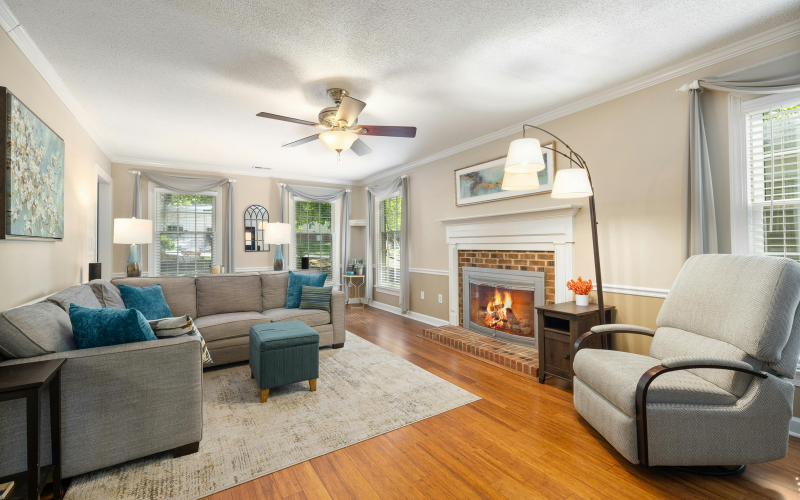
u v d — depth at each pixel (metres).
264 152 5.05
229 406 2.62
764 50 2.32
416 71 2.76
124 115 3.62
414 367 3.45
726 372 1.85
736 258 2.08
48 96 2.72
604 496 1.69
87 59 2.55
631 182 3.01
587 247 3.34
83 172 3.63
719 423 1.77
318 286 4.24
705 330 2.07
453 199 4.93
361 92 3.13
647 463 1.78
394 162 5.67
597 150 3.26
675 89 2.74
